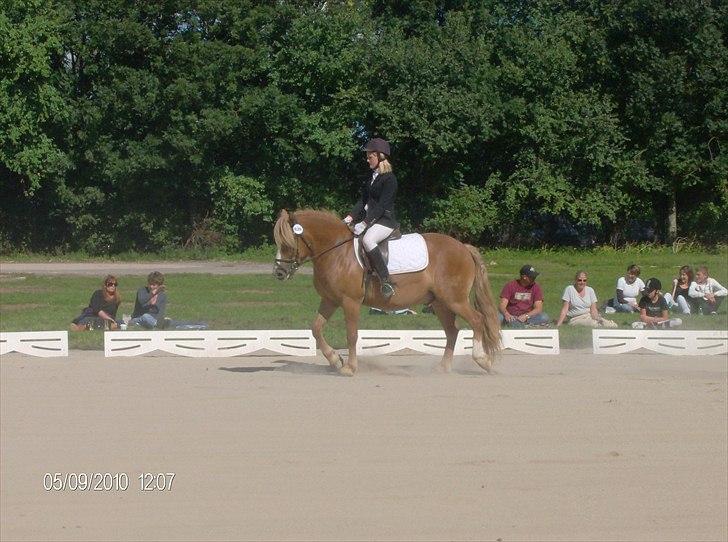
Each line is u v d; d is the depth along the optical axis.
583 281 18.00
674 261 35.84
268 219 40.56
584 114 40.00
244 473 8.08
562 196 40.06
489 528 6.95
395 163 41.78
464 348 15.41
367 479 7.95
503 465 8.34
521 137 41.16
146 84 38.28
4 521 7.05
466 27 41.84
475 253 13.23
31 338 15.11
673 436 9.29
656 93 39.78
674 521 7.12
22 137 37.75
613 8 40.62
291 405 10.55
